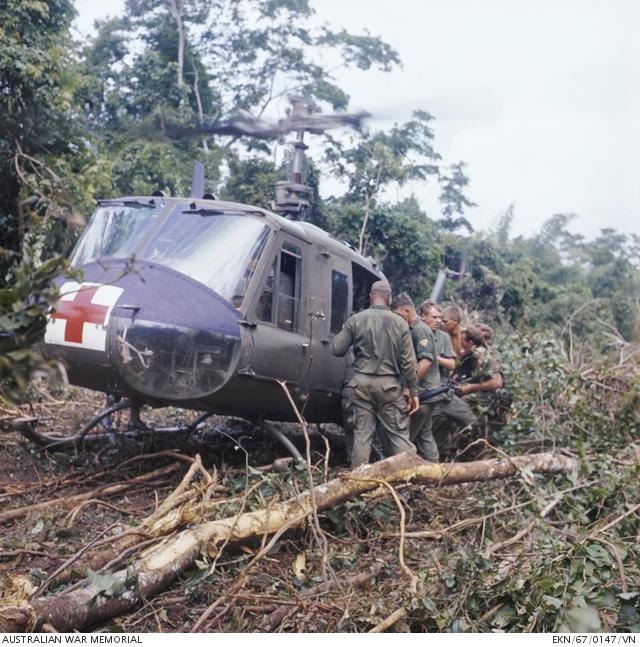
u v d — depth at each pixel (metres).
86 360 5.67
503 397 8.14
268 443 7.71
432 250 19.70
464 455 8.12
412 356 6.47
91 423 6.61
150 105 23.23
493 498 5.67
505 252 27.06
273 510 4.61
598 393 8.55
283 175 20.19
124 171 18.41
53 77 12.84
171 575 3.88
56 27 13.97
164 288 5.82
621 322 22.31
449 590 4.07
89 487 5.93
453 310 8.09
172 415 8.51
